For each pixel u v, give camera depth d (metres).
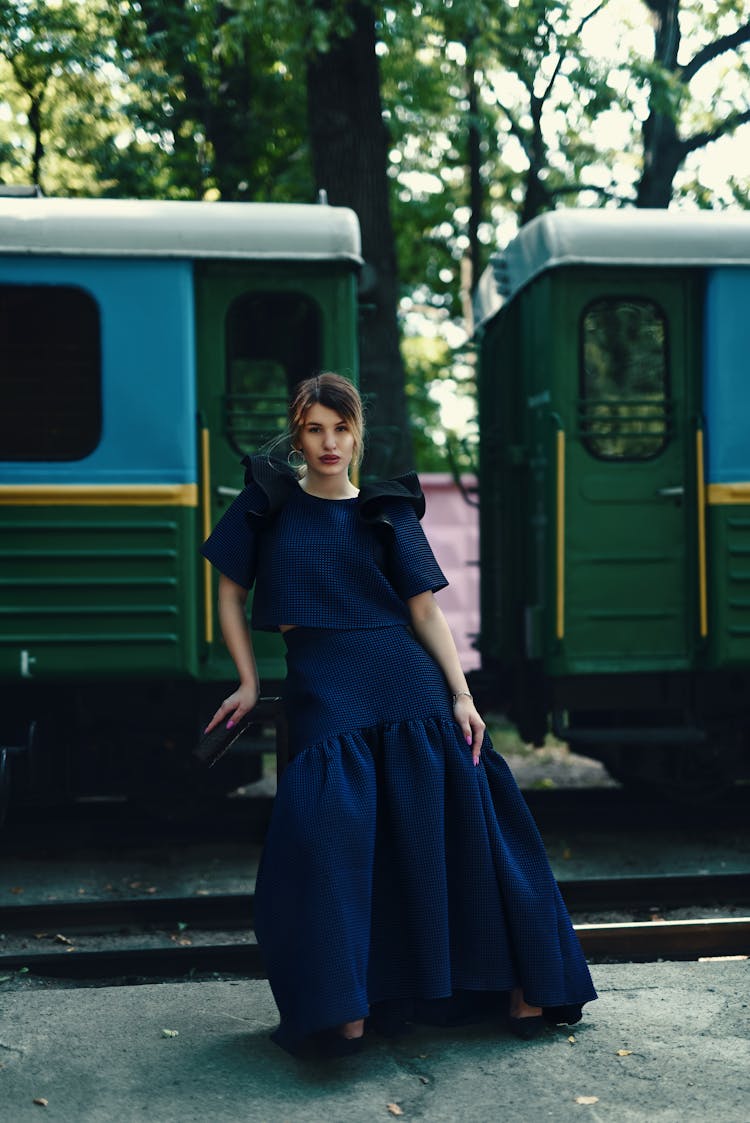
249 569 3.12
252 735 5.84
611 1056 3.01
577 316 6.05
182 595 5.54
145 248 5.58
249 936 4.68
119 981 4.15
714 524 5.97
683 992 3.49
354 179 9.24
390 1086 2.86
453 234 15.91
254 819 6.20
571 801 6.67
